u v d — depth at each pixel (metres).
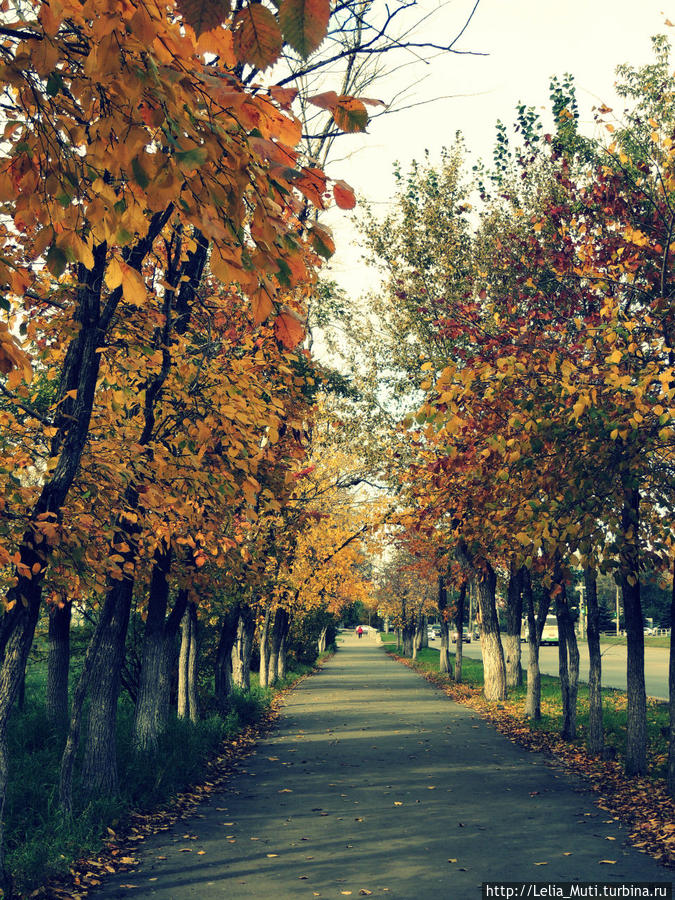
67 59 3.40
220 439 9.20
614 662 51.03
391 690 33.97
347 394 26.36
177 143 2.53
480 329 12.35
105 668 10.98
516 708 24.55
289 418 10.68
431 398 10.07
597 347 10.01
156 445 9.18
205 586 14.94
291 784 12.88
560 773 13.88
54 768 11.92
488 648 27.56
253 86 2.67
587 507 9.86
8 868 7.32
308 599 31.62
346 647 96.50
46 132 3.29
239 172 2.74
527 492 10.66
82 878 7.59
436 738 18.66
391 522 22.17
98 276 7.21
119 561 8.66
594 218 11.88
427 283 22.97
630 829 9.61
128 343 8.41
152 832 9.55
